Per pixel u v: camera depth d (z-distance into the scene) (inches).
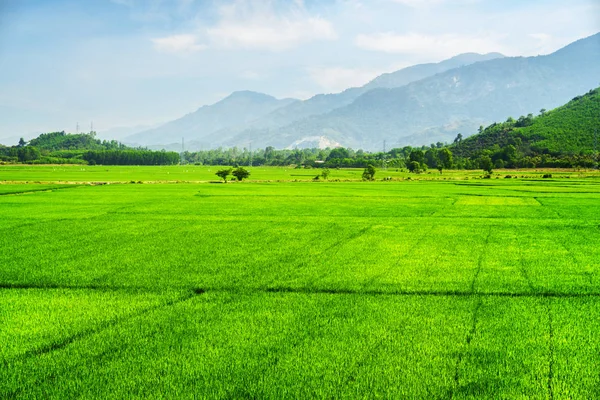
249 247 1186.0
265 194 2886.3
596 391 446.6
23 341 566.3
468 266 972.6
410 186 3693.4
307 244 1227.9
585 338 576.4
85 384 458.0
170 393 440.8
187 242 1251.2
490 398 434.6
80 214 1850.4
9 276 885.2
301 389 448.8
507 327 613.9
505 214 1876.2
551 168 7190.0
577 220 1685.5
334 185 3890.3
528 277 879.1
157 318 649.0
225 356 519.2
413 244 1230.3
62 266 967.6
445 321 637.3
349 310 685.9
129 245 1206.3
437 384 458.0
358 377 470.9
